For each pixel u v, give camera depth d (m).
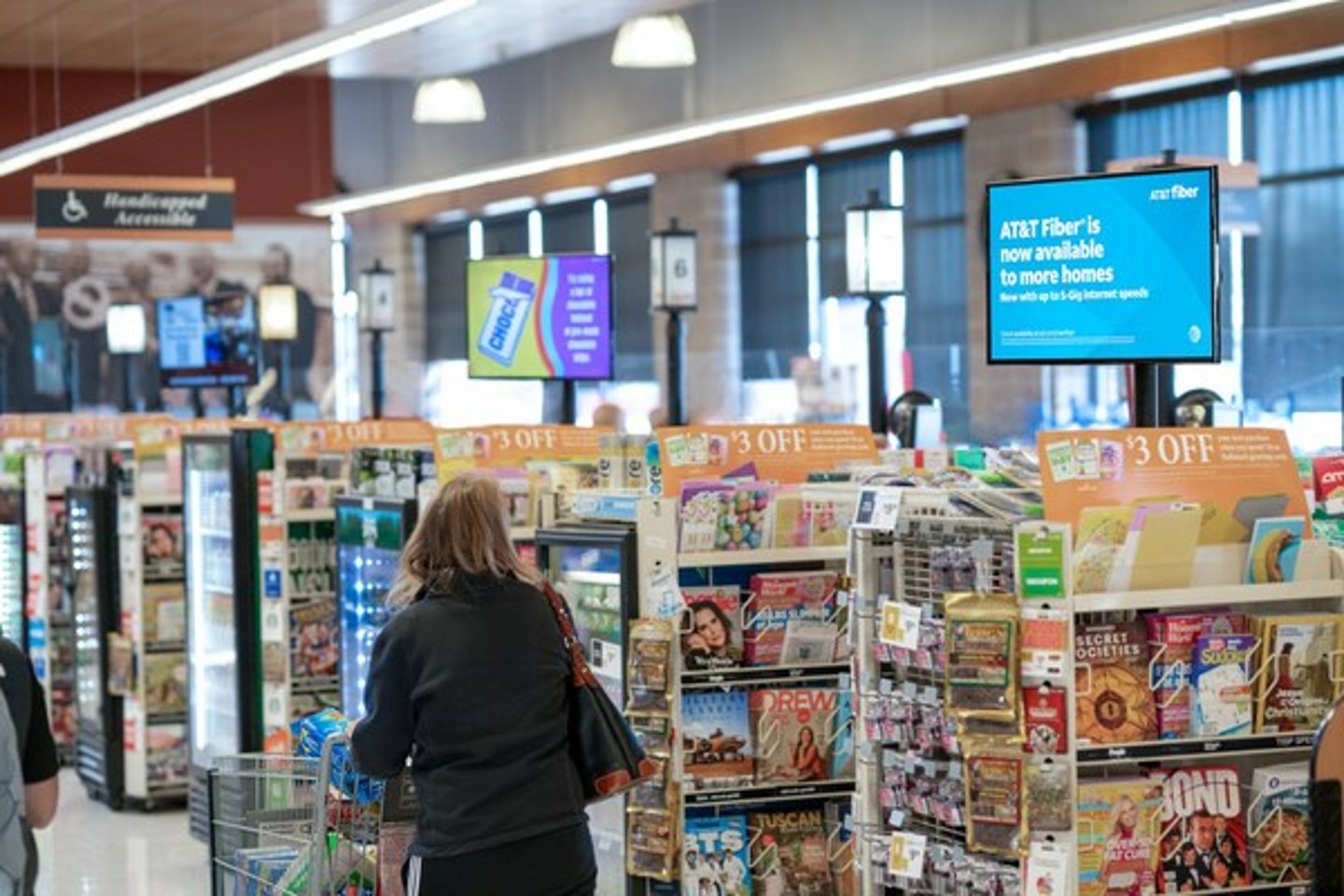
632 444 8.68
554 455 8.89
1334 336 13.28
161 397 24.52
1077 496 5.56
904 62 17.81
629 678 6.62
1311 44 14.17
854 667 5.80
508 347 11.86
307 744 6.25
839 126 18.56
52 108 24.80
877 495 5.64
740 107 20.03
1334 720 4.60
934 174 18.28
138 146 25.52
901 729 5.63
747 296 20.92
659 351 21.56
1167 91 15.91
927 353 17.69
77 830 11.38
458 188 23.39
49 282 25.41
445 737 5.37
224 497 10.66
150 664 11.83
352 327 26.75
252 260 26.12
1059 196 6.32
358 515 8.99
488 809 5.32
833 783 6.84
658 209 21.66
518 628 5.44
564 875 5.39
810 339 19.95
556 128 23.12
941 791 5.49
